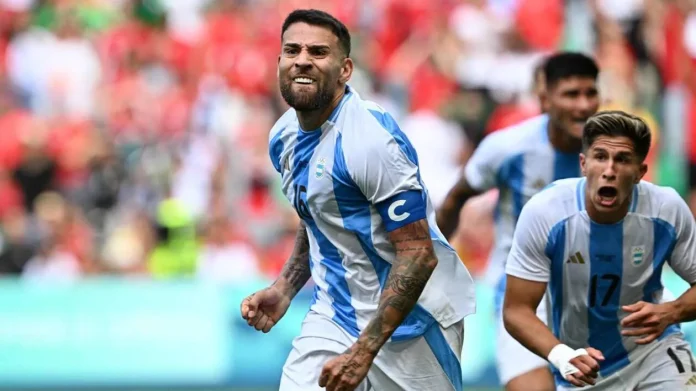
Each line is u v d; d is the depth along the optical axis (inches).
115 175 1660.9
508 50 1835.6
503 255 876.6
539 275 684.7
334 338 666.8
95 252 1546.5
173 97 1808.6
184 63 1882.4
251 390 1306.6
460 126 1770.4
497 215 885.2
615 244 676.1
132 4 1926.7
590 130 655.1
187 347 1306.6
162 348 1304.1
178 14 1950.1
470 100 1798.7
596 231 674.2
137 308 1310.3
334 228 650.8
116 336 1301.7
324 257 668.7
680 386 705.6
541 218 678.5
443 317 667.4
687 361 715.4
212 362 1307.8
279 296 709.9
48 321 1296.8
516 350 840.9
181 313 1312.7
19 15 1884.8
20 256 1520.7
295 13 637.3
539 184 854.5
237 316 1320.1
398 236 624.7
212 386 1304.1
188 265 1549.0
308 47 627.8
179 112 1792.6
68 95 1811.0
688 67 1793.8
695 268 681.0
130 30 1899.6
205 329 1312.7
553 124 844.6
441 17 1882.4
